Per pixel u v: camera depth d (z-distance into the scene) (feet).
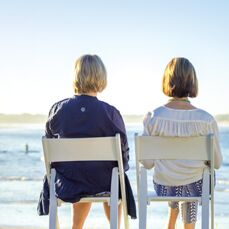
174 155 15.26
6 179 77.56
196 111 15.65
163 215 37.78
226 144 141.69
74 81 16.03
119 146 15.07
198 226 30.27
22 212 38.17
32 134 168.04
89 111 15.71
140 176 15.31
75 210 16.30
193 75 15.92
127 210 15.84
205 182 15.31
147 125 15.76
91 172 15.43
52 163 15.76
